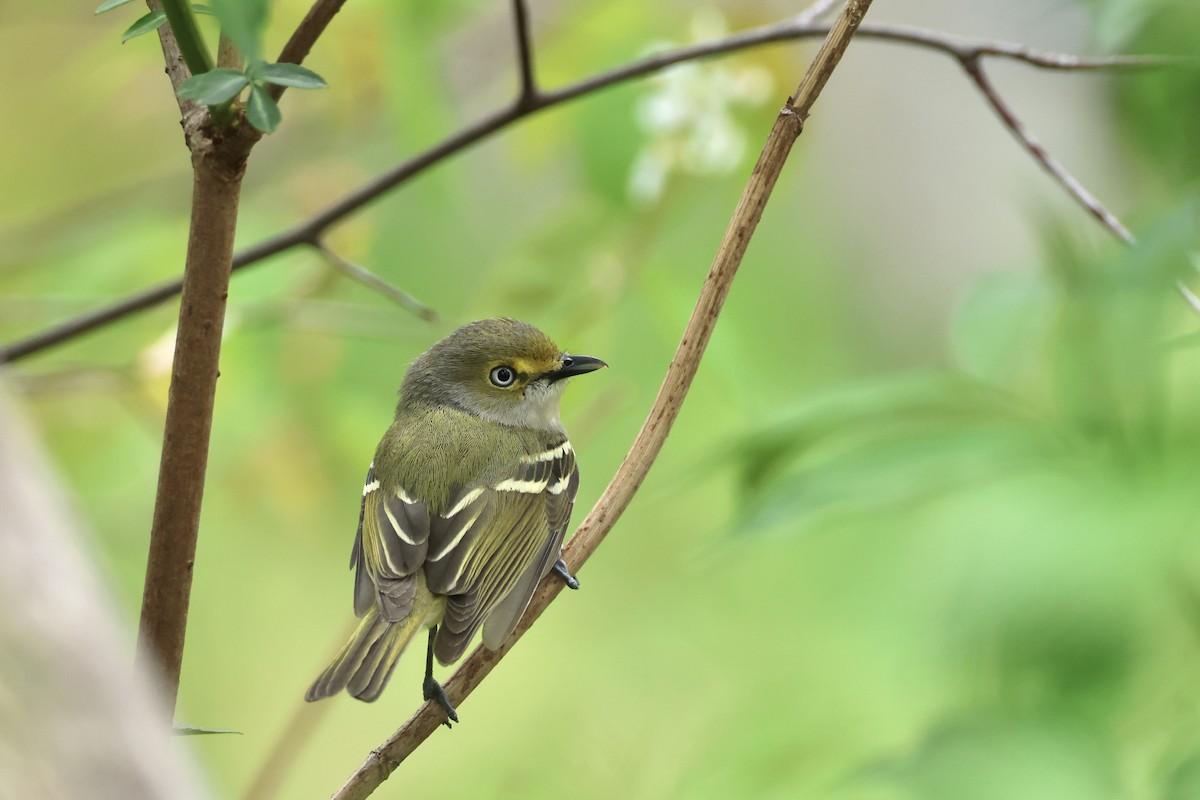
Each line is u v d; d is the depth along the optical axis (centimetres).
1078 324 660
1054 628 707
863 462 709
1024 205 842
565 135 1168
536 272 1097
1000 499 723
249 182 1261
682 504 1576
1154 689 752
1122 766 722
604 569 1580
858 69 1731
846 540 1391
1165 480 670
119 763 259
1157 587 695
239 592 1622
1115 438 671
